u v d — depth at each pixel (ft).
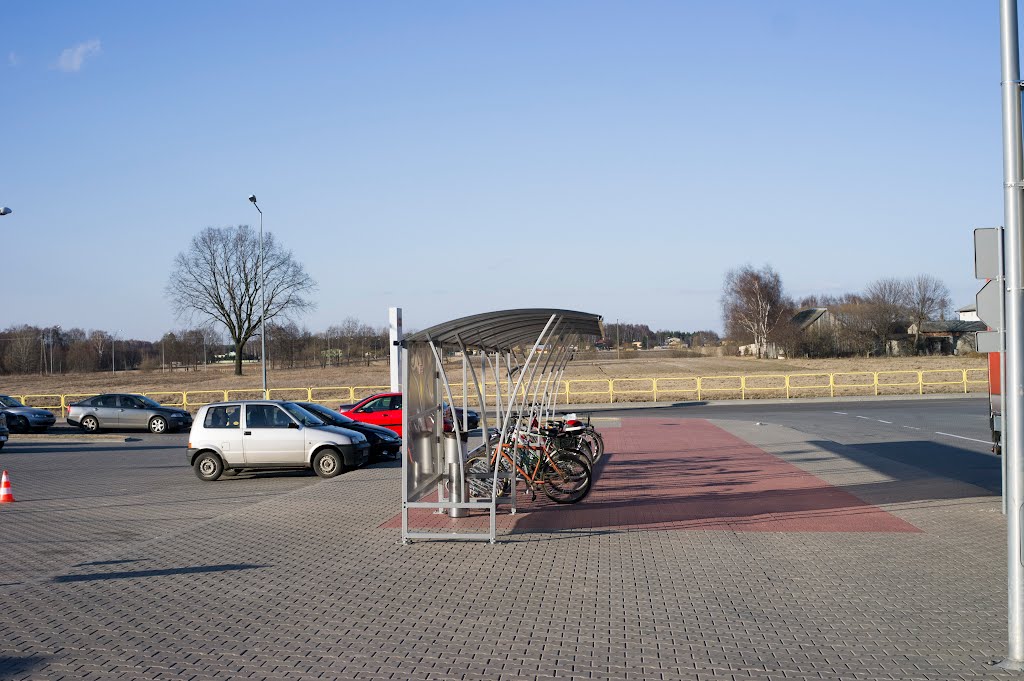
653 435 79.20
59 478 58.80
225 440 56.59
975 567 28.53
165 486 54.29
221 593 26.48
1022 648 19.11
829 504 41.42
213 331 269.23
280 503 44.27
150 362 362.12
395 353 105.19
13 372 331.57
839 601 24.64
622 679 18.63
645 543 33.14
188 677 19.11
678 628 22.31
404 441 33.53
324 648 21.03
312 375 248.32
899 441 69.46
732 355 360.07
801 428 83.20
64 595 26.43
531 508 41.73
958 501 41.55
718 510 40.42
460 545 33.27
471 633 22.11
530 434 44.70
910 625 22.30
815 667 19.24
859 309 282.77
